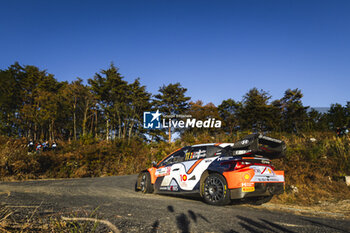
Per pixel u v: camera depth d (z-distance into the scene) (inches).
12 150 460.1
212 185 193.2
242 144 186.9
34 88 1697.8
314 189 255.6
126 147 698.2
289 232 110.2
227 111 1748.3
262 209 181.9
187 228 110.0
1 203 147.3
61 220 109.0
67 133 1969.7
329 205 207.2
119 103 1865.2
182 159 234.5
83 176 541.0
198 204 189.5
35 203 155.9
